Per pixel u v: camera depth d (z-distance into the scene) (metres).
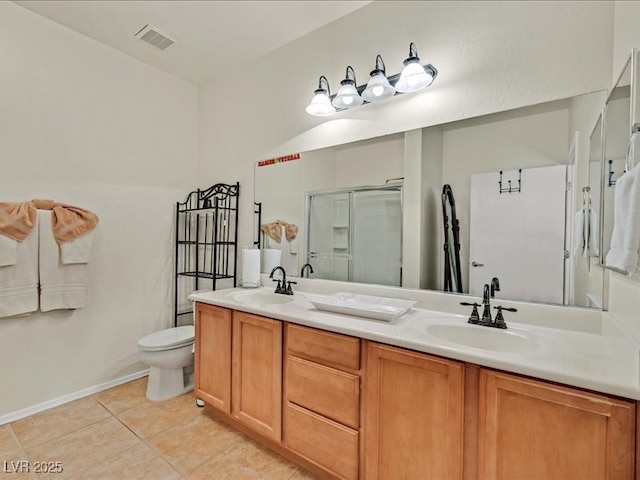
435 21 1.76
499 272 1.59
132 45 2.48
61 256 2.18
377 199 1.99
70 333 2.31
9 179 2.03
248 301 2.09
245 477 1.58
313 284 2.28
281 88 2.48
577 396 0.94
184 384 2.45
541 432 1.00
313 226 2.30
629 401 0.88
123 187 2.61
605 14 1.34
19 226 1.99
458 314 1.67
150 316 2.79
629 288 1.13
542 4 1.48
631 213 0.96
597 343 1.22
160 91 2.84
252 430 1.88
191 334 2.48
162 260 2.88
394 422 1.28
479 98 1.64
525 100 1.52
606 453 0.90
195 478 1.56
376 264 1.99
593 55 1.37
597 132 1.34
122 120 2.59
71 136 2.31
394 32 1.91
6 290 1.96
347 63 2.12
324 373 1.49
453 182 1.72
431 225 1.79
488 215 1.62
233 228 2.80
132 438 1.86
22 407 2.08
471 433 1.13
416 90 1.81
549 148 1.46
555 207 1.45
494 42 1.59
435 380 1.19
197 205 3.03
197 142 3.13
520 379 1.03
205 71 2.85
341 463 1.43
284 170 2.47
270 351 1.72
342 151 2.15
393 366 1.29
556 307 1.44
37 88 2.14
